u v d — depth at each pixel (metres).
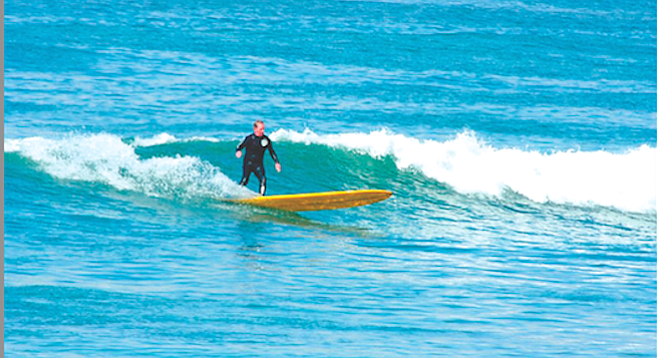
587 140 86.50
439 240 55.28
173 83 92.75
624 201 70.00
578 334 36.84
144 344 33.34
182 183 60.88
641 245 58.44
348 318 37.62
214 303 38.72
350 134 73.88
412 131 84.56
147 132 76.44
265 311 38.03
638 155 76.19
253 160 58.06
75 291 39.12
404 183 69.38
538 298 42.47
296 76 100.38
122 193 58.34
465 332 36.38
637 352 34.88
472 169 71.69
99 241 48.56
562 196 69.75
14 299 37.56
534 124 90.88
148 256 46.19
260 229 53.78
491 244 55.41
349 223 57.81
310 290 41.66
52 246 46.78
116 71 95.69
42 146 62.72
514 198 68.81
